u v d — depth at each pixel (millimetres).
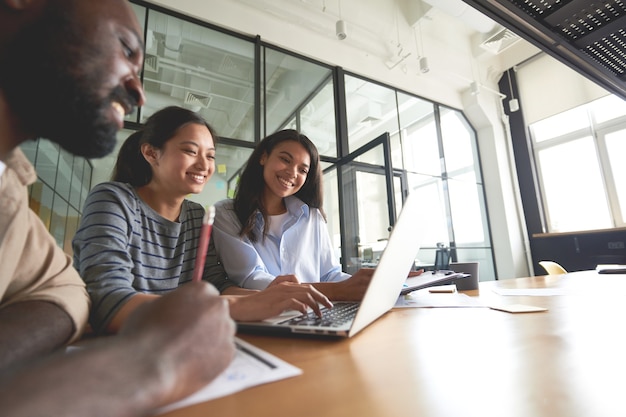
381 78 3805
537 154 4371
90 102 350
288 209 1264
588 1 908
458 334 416
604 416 189
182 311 254
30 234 441
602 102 3820
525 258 4238
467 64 4406
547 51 1093
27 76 327
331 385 251
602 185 3770
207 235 323
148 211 826
